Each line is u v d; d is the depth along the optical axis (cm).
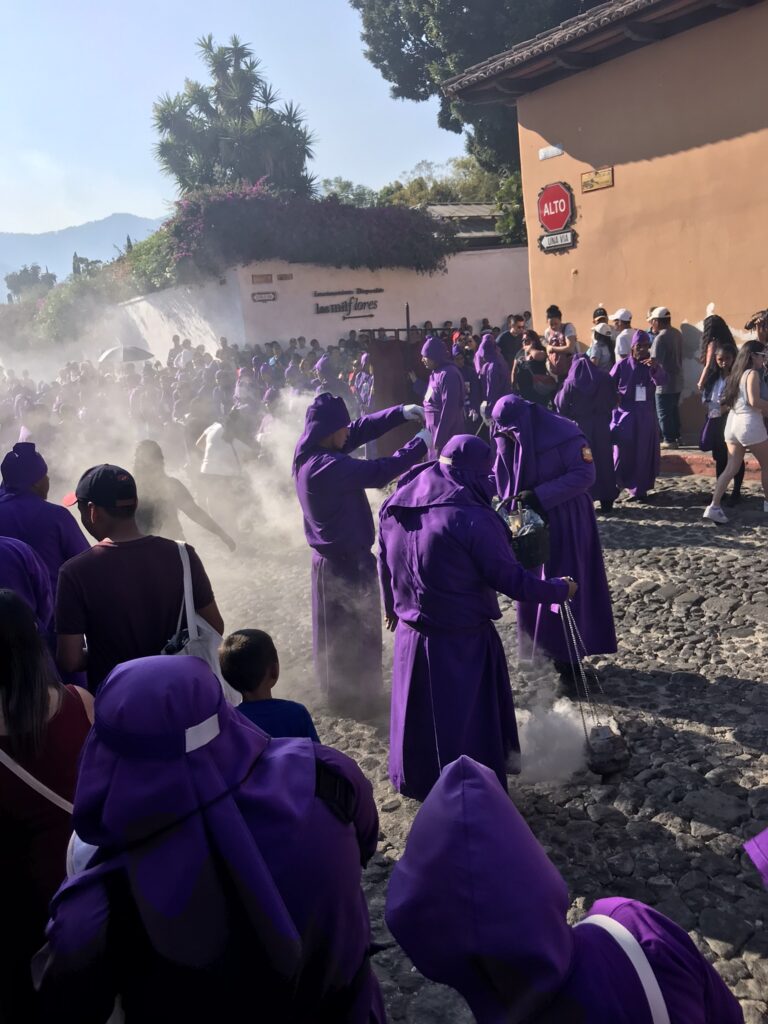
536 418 511
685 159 1080
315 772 157
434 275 2489
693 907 328
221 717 145
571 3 2508
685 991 137
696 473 1000
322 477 491
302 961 144
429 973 132
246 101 3922
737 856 354
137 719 136
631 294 1184
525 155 1281
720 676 512
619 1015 129
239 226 2202
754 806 386
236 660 296
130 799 135
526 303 2628
